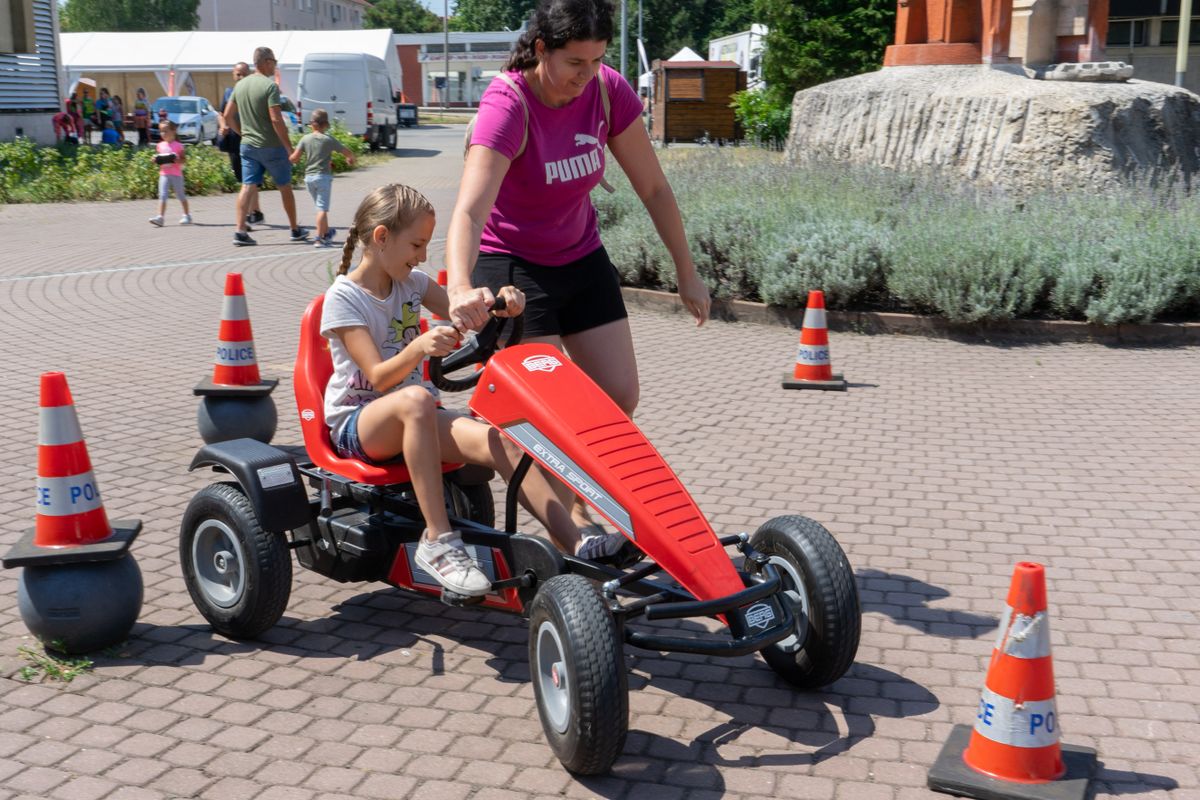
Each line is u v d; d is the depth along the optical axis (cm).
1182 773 343
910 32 1538
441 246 1484
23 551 400
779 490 598
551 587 337
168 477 613
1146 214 1070
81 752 348
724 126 3588
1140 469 636
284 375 836
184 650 420
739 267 1056
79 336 956
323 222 1503
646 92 4241
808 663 378
